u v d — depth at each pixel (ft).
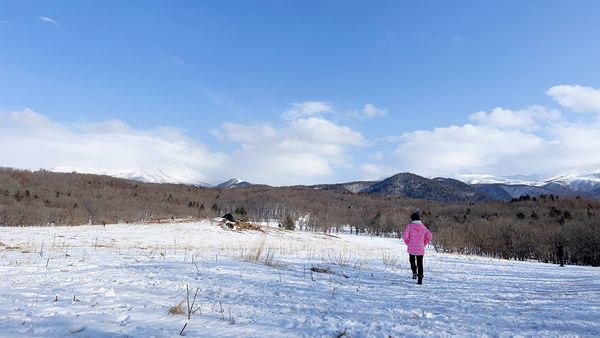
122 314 16.26
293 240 114.21
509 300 26.09
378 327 16.35
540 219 258.57
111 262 32.73
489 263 68.80
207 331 14.55
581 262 182.39
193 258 40.06
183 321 15.71
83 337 13.00
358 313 19.35
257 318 17.02
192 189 467.93
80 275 25.20
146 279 24.76
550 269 61.16
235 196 461.78
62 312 16.08
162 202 335.06
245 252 57.16
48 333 13.25
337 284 29.81
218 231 105.50
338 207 439.22
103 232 86.43
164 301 19.19
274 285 26.71
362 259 56.75
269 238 109.50
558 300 26.32
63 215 198.59
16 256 34.73
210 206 379.55
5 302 17.31
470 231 180.96
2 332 13.05
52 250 43.83
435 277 39.68
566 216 249.55
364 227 348.59
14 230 79.97
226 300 20.57
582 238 180.45
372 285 30.94
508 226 196.03
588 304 24.47
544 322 18.61
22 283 21.97
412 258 36.32
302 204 435.53
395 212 379.55
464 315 20.11
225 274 29.48
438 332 16.03
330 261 48.11
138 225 108.88
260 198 449.48
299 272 34.78
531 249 185.88
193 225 111.24
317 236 139.33
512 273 48.85
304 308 19.85
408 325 17.10
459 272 46.80
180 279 25.55
